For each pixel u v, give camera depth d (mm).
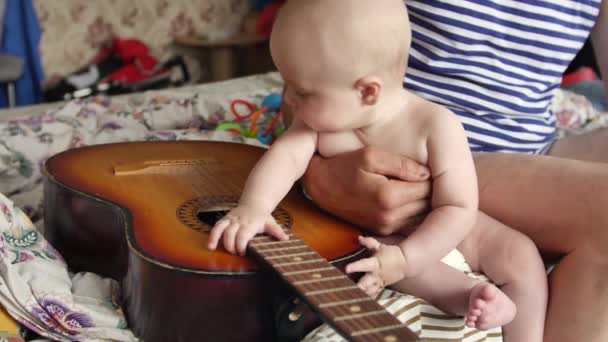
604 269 876
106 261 1019
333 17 824
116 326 897
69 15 3635
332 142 946
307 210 1011
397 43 856
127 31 3826
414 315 851
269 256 793
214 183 1112
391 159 889
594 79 1996
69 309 884
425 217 909
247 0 4184
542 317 894
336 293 702
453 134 883
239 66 4039
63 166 1154
